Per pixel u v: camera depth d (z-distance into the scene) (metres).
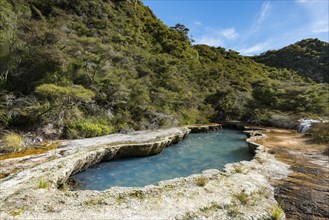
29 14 22.62
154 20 51.62
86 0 34.28
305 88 28.44
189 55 44.28
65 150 9.95
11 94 12.49
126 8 43.69
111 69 19.78
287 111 26.25
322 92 28.27
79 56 17.34
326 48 63.28
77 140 12.35
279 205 5.75
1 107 11.80
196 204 5.38
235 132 20.94
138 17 46.94
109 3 40.91
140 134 14.66
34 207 4.80
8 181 6.15
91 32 26.64
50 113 13.10
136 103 18.81
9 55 13.71
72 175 8.46
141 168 9.78
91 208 4.95
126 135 14.22
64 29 21.03
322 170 8.40
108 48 18.62
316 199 6.11
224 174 7.51
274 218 5.11
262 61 69.56
